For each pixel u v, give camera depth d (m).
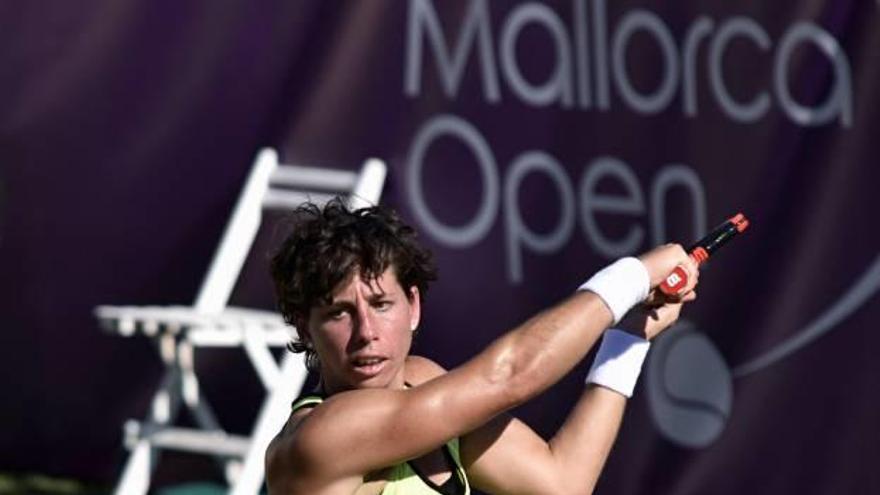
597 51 23.72
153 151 21.84
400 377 11.18
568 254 23.44
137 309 21.62
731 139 24.53
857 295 25.33
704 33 24.44
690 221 24.23
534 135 23.28
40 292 21.55
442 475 11.35
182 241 22.05
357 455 10.51
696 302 24.06
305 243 10.89
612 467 23.39
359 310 10.80
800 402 24.89
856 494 25.34
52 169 21.52
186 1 21.91
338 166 22.22
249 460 20.23
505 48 23.12
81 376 21.81
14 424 21.59
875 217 25.45
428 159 22.59
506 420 11.83
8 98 21.31
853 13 25.48
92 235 21.69
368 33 22.33
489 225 22.92
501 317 23.00
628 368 12.00
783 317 24.72
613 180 23.78
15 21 21.30
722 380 24.20
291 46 22.19
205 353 22.28
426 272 11.13
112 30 21.64
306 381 22.70
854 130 25.38
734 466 24.36
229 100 22.03
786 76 24.97
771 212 24.73
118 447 22.00
